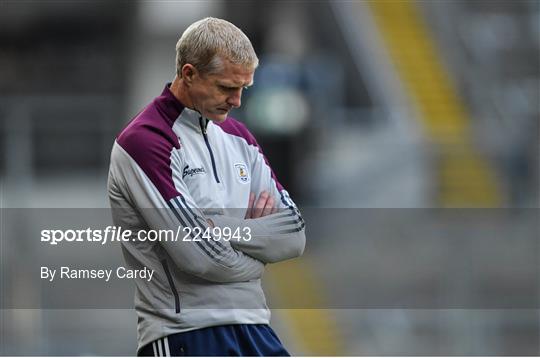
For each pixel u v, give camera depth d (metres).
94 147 45.00
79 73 61.66
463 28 54.00
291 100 42.72
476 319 29.36
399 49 53.53
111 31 61.56
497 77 51.75
